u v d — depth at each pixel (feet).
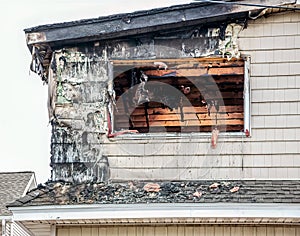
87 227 36.81
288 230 35.55
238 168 37.50
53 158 38.60
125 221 35.53
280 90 37.76
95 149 38.42
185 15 37.78
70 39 38.42
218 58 38.37
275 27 38.11
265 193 34.99
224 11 37.55
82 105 38.91
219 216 34.12
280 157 37.32
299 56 37.81
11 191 88.84
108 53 39.11
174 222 35.70
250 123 37.70
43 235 38.60
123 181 37.99
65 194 36.27
